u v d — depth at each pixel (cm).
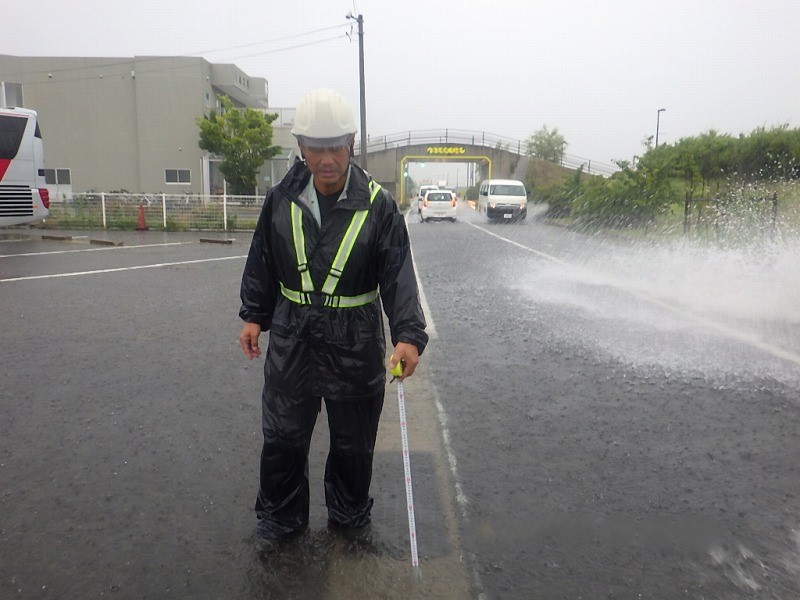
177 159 3312
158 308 796
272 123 3603
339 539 286
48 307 794
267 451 273
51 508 313
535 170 4522
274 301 277
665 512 313
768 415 441
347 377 264
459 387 504
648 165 2186
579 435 407
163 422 422
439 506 317
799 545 286
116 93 3259
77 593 250
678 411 449
